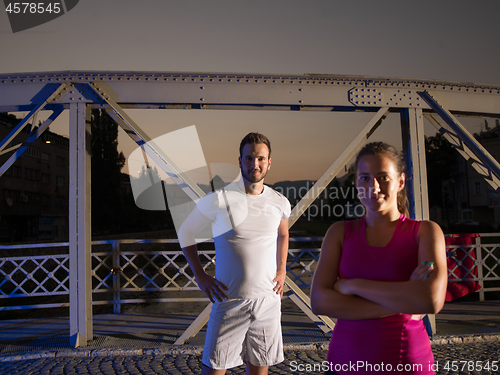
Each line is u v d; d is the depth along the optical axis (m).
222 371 2.05
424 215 4.17
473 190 39.62
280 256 2.42
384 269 1.22
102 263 5.27
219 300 2.07
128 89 3.97
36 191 29.67
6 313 7.97
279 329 2.19
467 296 8.13
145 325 4.79
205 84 4.05
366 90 4.22
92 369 3.37
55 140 32.28
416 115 4.27
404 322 1.19
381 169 1.26
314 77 4.17
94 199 19.62
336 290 1.24
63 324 4.93
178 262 14.59
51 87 3.94
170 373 3.26
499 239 17.97
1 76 3.90
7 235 26.44
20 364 3.51
